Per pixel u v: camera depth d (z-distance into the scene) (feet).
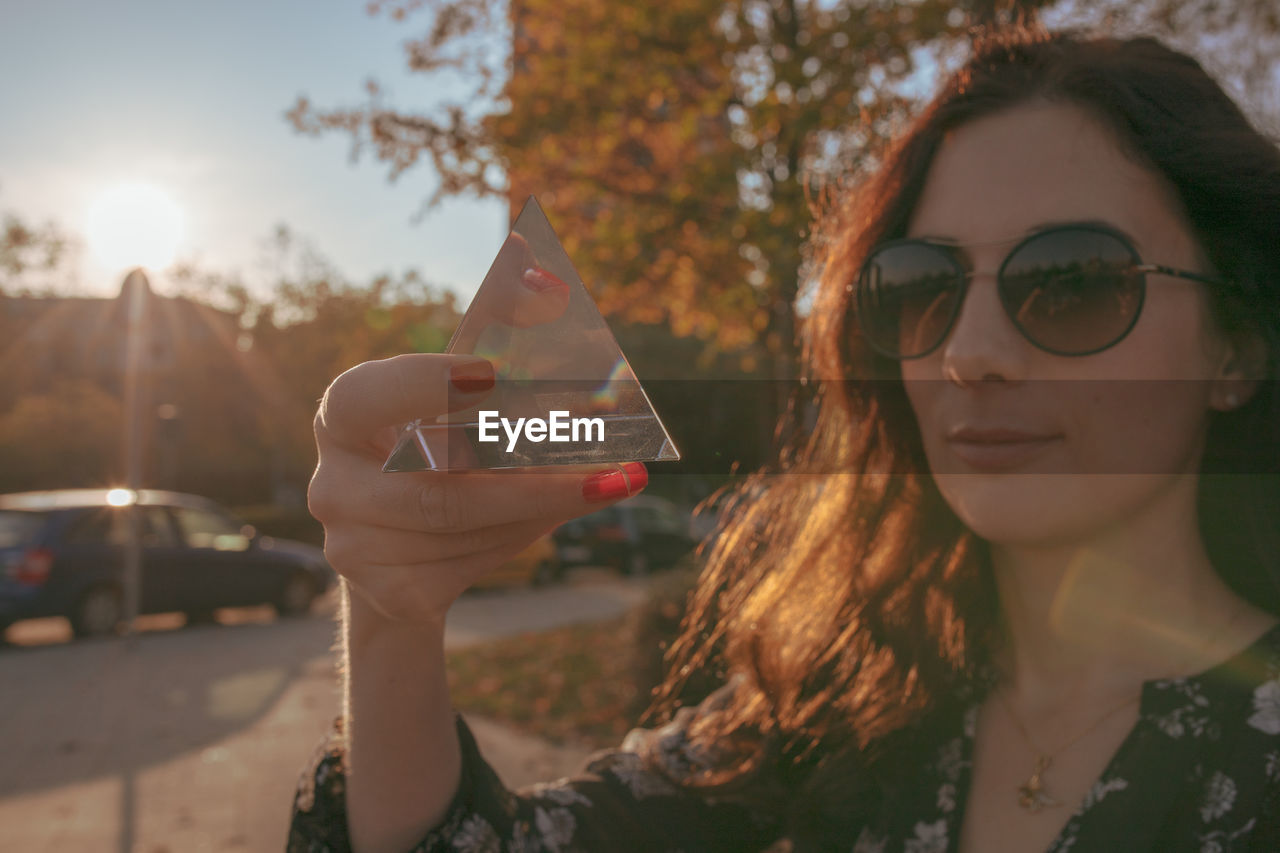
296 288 134.82
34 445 105.50
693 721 4.13
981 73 3.36
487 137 23.84
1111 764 2.95
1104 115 3.06
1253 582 3.17
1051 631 3.26
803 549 4.26
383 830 3.04
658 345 61.77
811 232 4.90
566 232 25.22
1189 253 2.97
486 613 39.99
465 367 2.37
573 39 23.98
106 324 29.17
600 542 57.11
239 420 134.00
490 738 18.69
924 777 3.43
